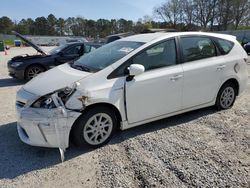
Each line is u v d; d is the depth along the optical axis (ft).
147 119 13.39
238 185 9.35
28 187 9.61
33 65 28.89
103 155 11.65
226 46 16.39
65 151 11.99
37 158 11.54
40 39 246.27
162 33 14.80
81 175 10.24
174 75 13.66
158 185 9.44
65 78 12.05
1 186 9.66
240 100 19.03
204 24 220.02
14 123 15.55
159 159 11.13
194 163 10.77
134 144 12.53
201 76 14.76
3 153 11.98
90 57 14.58
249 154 11.45
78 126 11.53
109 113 12.25
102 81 11.90
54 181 9.93
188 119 15.53
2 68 42.65
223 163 10.75
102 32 334.85
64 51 30.40
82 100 11.23
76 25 347.56
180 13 222.89
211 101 15.89
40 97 11.12
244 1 207.31
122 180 9.81
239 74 16.74
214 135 13.34
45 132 10.91
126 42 14.57
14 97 21.93
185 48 14.43
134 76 12.53
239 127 14.28
